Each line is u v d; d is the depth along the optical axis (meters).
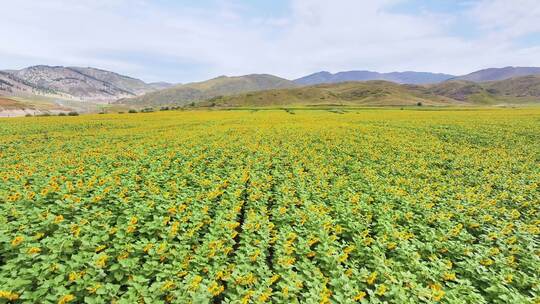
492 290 6.26
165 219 8.77
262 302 5.62
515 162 19.11
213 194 11.30
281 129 36.34
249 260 7.15
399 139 28.42
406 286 6.35
